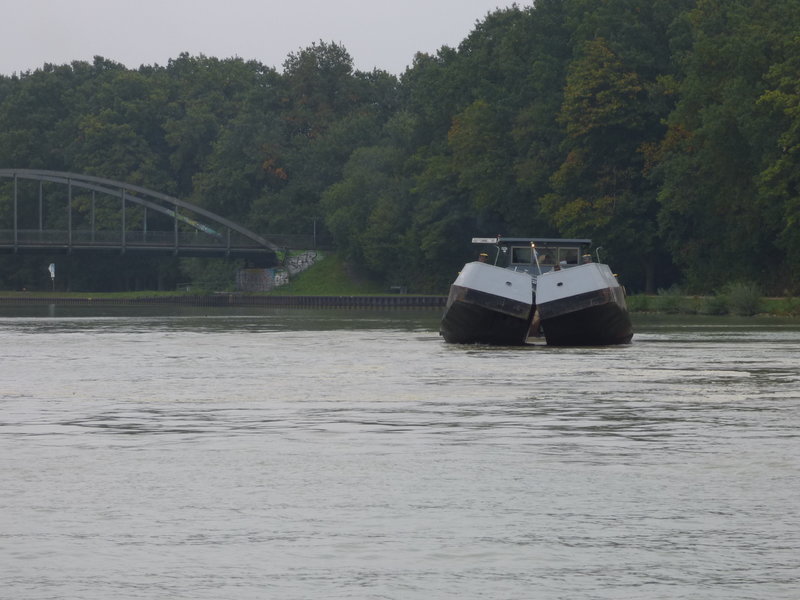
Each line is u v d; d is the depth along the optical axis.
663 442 31.59
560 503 23.44
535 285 80.56
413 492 24.59
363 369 59.47
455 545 20.20
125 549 19.97
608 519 22.03
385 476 26.47
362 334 103.31
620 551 19.78
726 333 99.69
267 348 80.00
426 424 35.84
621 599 17.12
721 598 17.11
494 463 28.20
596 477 26.25
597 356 69.00
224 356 71.12
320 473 26.88
